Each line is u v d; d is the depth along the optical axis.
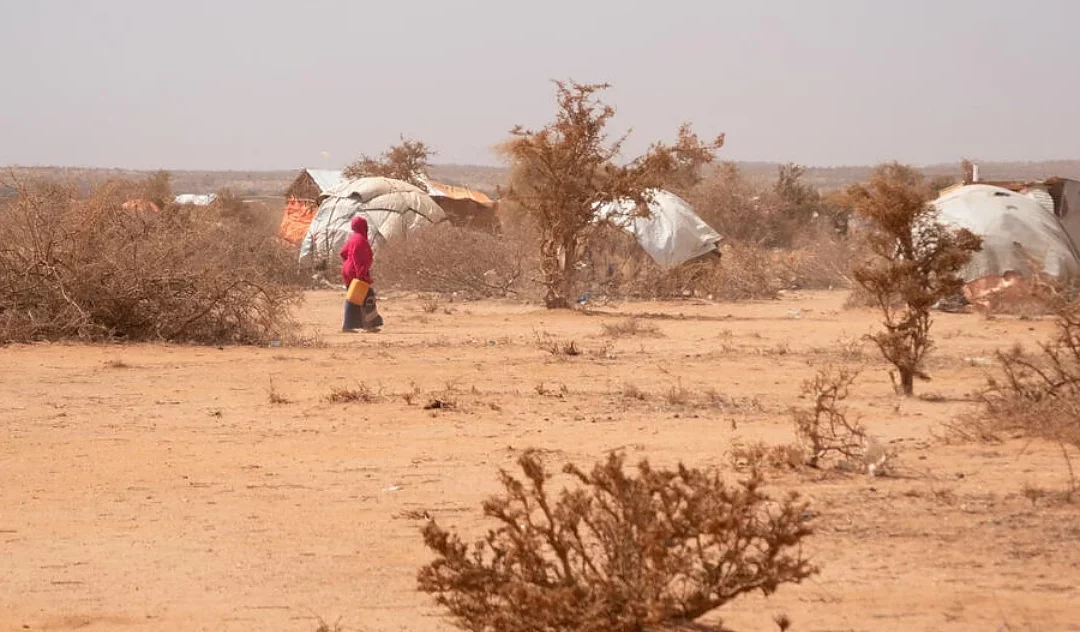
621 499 14.03
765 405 35.22
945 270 36.97
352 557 19.17
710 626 15.14
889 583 17.14
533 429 30.89
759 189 157.75
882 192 37.22
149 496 23.69
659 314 75.62
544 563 14.06
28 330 52.09
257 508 22.59
